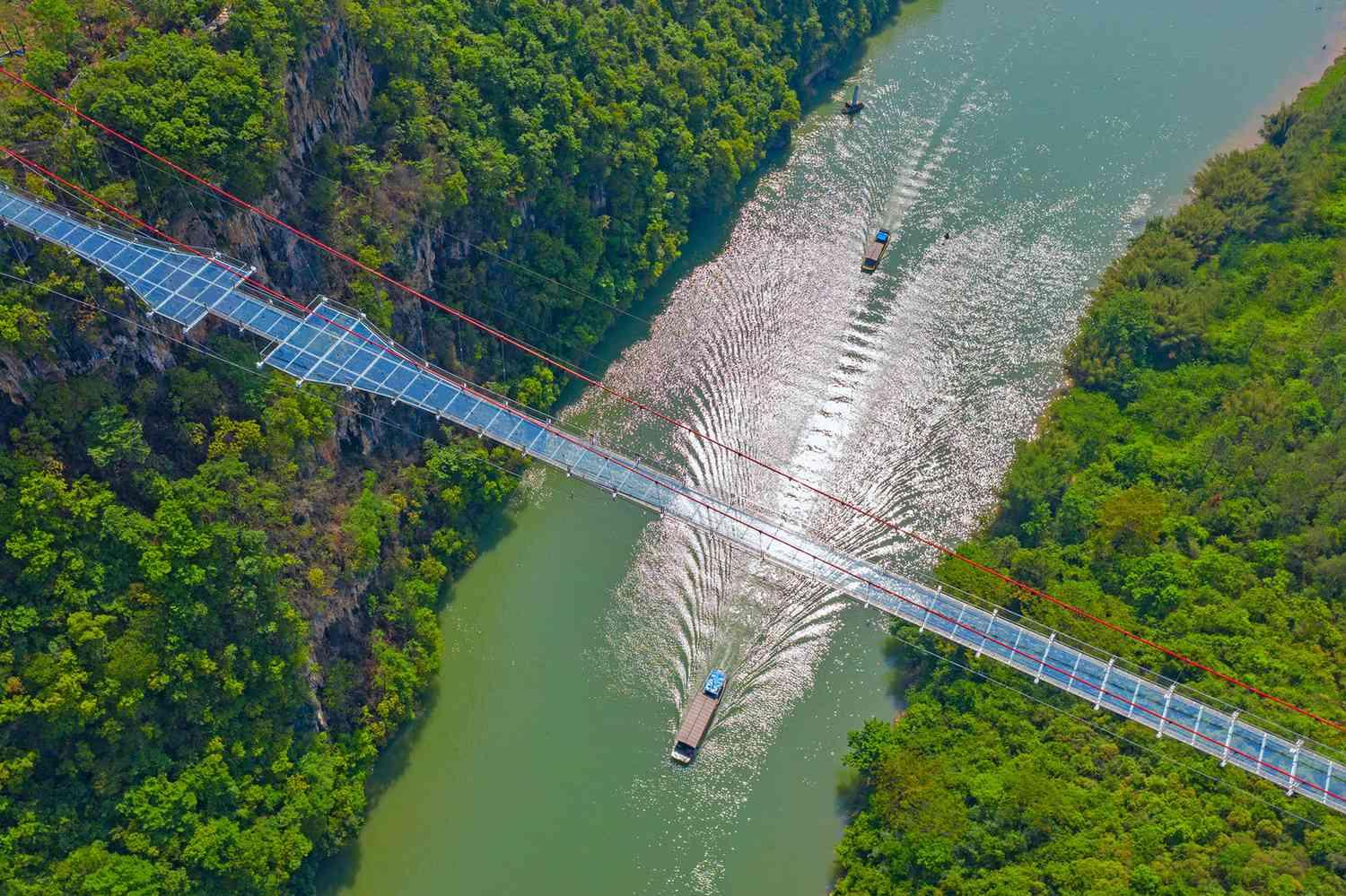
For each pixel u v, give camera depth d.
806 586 155.88
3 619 107.00
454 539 153.12
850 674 148.75
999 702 136.88
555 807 137.00
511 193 163.12
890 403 181.25
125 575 114.06
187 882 109.88
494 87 167.38
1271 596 143.38
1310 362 172.62
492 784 138.38
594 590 155.50
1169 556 147.75
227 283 126.12
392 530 142.50
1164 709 130.38
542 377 169.88
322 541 132.50
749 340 189.00
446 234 158.62
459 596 153.50
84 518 112.44
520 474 164.12
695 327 190.38
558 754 141.12
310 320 134.12
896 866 123.50
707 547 159.38
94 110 121.38
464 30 167.75
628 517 162.12
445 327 159.38
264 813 119.69
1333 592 144.38
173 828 111.38
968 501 167.38
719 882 131.88
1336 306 179.25
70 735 109.62
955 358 188.12
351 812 127.19
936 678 141.62
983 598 143.38
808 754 141.62
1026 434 176.38
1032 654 135.50
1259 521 151.88
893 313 195.25
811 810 137.12
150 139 122.56
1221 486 156.50
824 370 185.50
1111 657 135.00
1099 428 168.25
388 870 131.38
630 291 185.62
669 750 142.00
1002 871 121.12
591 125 176.38
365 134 153.50
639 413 176.50
